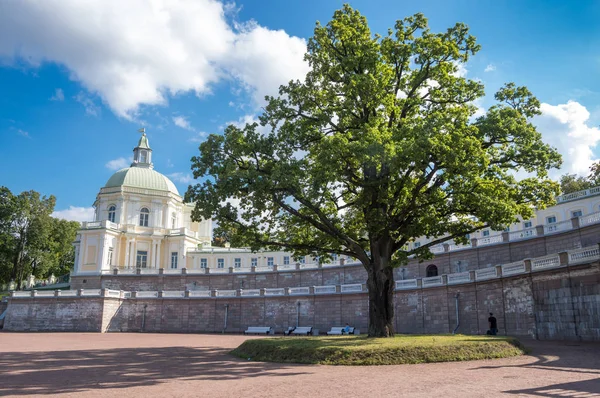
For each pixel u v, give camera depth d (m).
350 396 12.21
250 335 51.12
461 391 12.54
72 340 40.47
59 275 103.50
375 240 28.41
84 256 77.25
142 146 95.75
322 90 29.75
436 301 46.22
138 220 84.12
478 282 42.00
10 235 83.06
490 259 50.34
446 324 44.81
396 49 28.16
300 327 52.00
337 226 29.75
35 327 61.75
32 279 96.81
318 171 25.00
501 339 22.73
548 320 34.34
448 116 26.34
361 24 28.42
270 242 29.53
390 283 27.91
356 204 28.48
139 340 40.47
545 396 11.57
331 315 53.94
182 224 94.06
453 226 28.45
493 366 17.70
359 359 19.42
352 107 28.78
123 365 20.23
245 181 25.05
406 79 29.95
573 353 21.97
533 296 35.97
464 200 25.86
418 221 27.53
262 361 21.34
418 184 26.52
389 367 18.23
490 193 25.05
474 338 24.14
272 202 27.58
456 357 19.62
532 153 26.30
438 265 55.03
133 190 84.44
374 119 26.75
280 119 28.92
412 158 23.42
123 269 76.00
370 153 23.00
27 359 23.25
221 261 84.25
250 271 69.62
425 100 29.70
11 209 82.56
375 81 26.20
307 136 28.72
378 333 26.97
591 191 53.00
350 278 61.44
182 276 72.31
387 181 25.84
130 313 63.25
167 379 15.76
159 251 82.88
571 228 43.78
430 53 27.61
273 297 58.22
